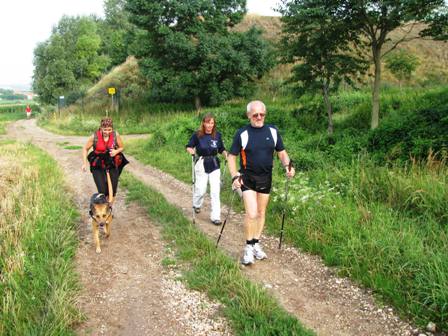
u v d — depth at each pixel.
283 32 13.62
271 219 6.00
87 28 56.44
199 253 4.81
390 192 5.98
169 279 4.30
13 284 3.80
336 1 11.45
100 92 35.66
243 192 4.48
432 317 3.36
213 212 6.19
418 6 10.37
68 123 27.19
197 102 25.95
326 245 4.81
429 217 4.98
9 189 7.32
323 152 9.83
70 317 3.42
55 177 9.02
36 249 4.75
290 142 12.19
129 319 3.55
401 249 4.36
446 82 25.38
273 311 3.51
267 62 25.00
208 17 24.69
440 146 7.34
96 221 4.91
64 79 48.91
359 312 3.62
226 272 4.27
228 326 3.42
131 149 14.19
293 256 4.87
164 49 24.94
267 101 25.39
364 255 4.38
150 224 6.13
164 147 13.44
